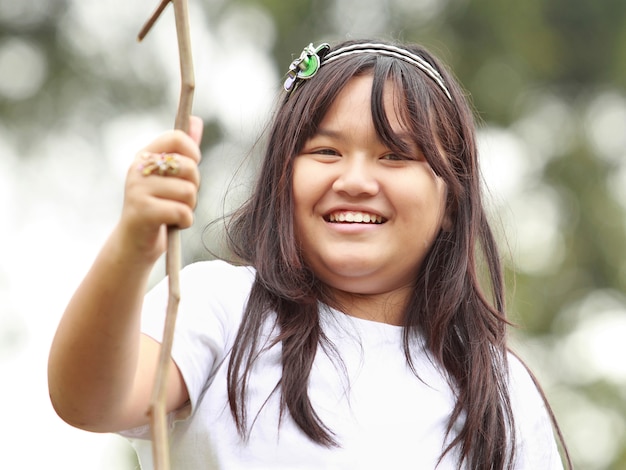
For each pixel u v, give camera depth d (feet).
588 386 43.75
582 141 48.75
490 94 46.47
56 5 47.62
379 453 11.96
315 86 12.66
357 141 12.39
